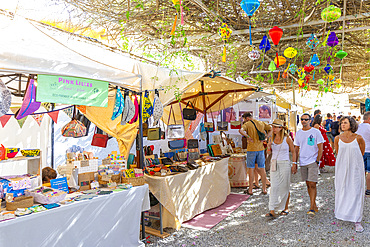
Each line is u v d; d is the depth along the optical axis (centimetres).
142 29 589
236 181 716
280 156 468
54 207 278
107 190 348
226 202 586
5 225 235
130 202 360
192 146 624
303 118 473
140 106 414
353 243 368
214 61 793
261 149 639
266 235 405
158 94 422
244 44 695
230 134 945
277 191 471
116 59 468
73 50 394
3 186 290
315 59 536
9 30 323
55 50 336
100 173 379
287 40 700
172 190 435
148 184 428
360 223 412
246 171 723
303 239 387
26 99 288
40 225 262
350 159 421
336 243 371
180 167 475
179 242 393
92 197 315
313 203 482
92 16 497
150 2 492
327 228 422
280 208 475
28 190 307
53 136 520
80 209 298
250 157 639
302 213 493
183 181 463
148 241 398
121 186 365
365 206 524
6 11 391
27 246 251
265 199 595
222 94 720
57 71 294
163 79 444
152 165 479
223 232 424
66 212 285
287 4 489
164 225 431
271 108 957
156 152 681
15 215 251
